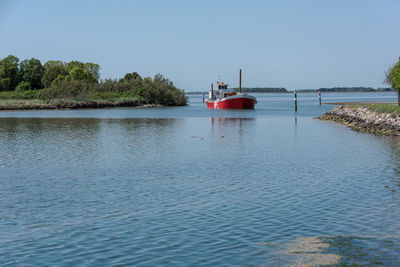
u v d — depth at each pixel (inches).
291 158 1218.6
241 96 4537.4
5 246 529.3
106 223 617.9
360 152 1328.7
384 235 547.8
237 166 1091.3
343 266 453.7
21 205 722.2
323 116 2984.7
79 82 6023.6
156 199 755.4
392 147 1444.4
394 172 986.7
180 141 1678.2
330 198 745.6
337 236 546.6
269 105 5974.4
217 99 4756.4
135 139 1750.7
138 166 1101.1
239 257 484.4
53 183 898.7
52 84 6678.2
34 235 569.0
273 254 490.6
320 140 1683.1
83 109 4948.3
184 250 508.4
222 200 743.1
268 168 1058.1
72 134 1962.4
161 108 5265.8
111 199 759.1
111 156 1277.1
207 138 1790.1
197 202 732.0
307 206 694.5
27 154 1322.6
